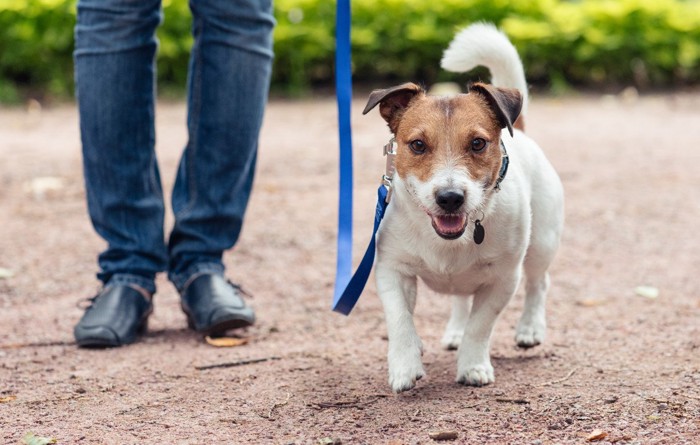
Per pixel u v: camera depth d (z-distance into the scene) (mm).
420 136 3406
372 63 12594
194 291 4332
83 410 3365
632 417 3152
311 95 12414
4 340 4293
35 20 11773
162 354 4059
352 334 4375
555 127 10102
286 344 4215
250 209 6965
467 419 3176
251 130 4273
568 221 6598
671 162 8336
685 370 3656
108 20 4051
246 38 4156
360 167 8227
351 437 3043
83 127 4184
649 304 4797
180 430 3146
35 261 5691
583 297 4969
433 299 4992
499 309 3570
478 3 12469
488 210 3398
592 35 12375
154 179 4371
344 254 3832
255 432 3115
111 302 4234
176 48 11984
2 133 9844
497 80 4109
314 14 12398
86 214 6816
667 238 6148
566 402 3318
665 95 12414
